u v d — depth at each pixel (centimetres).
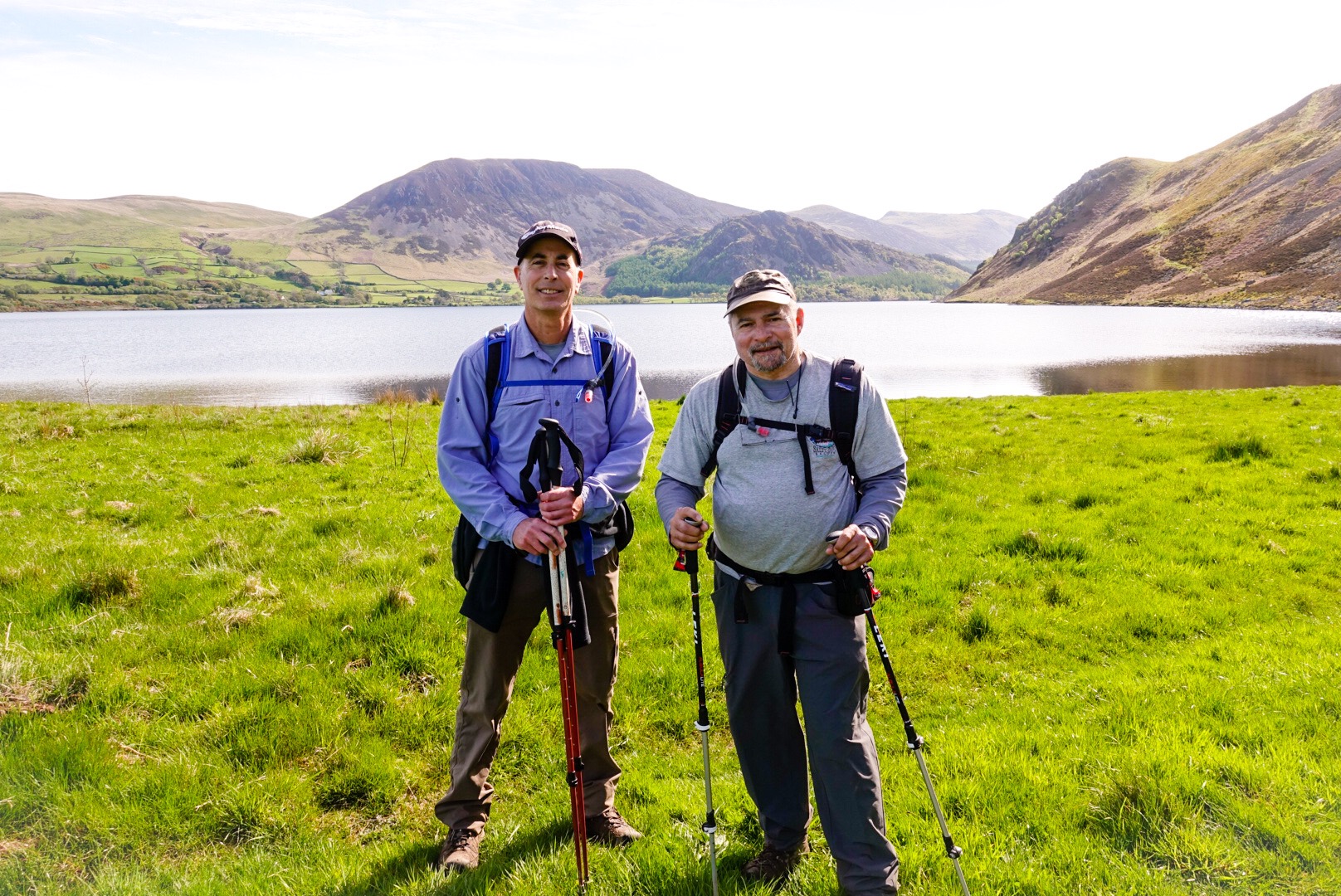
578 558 373
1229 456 1471
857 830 340
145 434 1714
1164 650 688
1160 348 7300
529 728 534
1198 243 18288
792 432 350
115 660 600
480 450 381
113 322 18250
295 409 2309
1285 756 470
